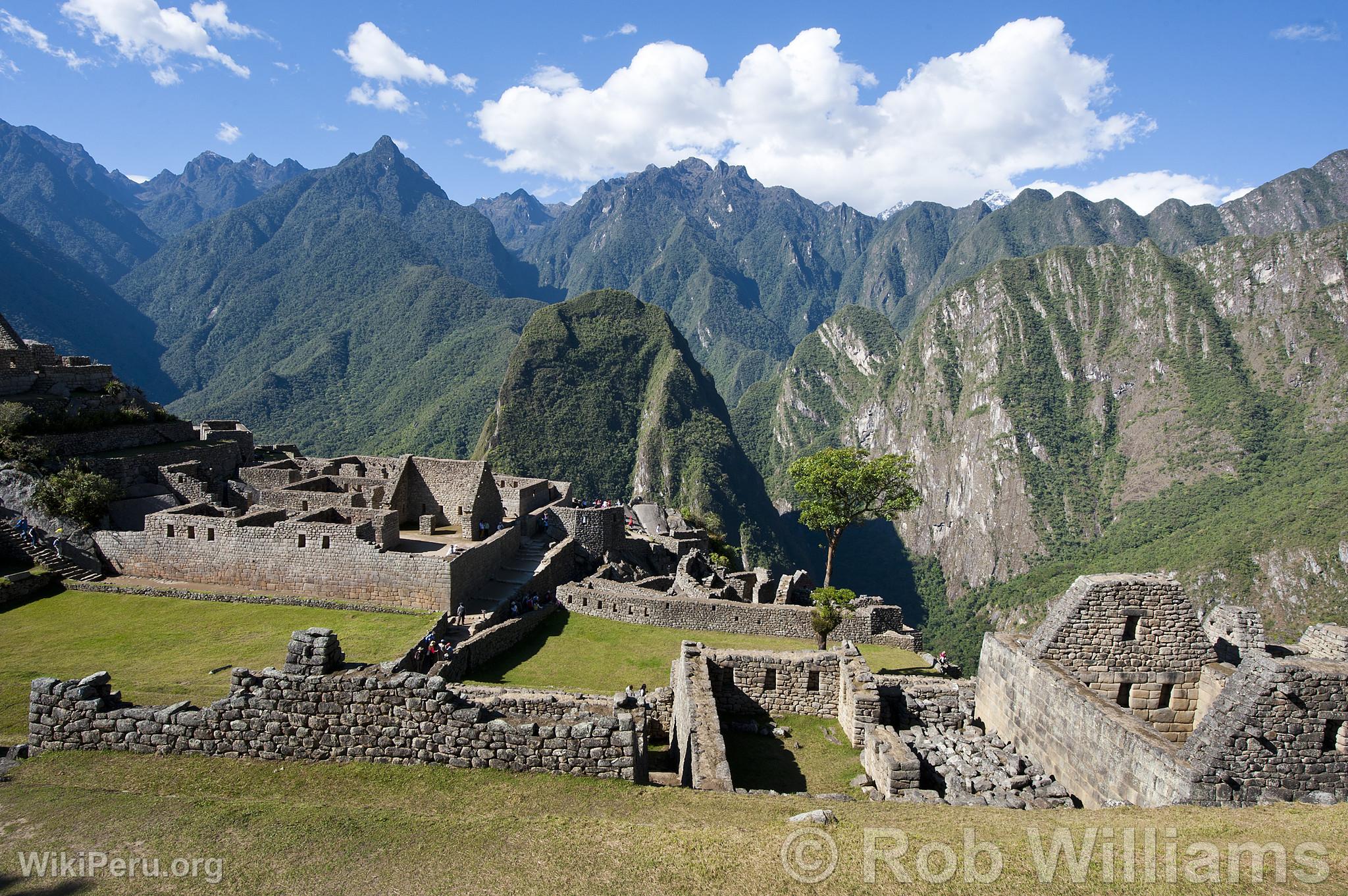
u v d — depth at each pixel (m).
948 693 17.05
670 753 16.30
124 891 8.37
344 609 28.61
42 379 41.53
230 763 10.85
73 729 11.23
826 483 35.25
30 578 28.72
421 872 8.70
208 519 30.53
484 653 24.89
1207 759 10.44
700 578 41.53
